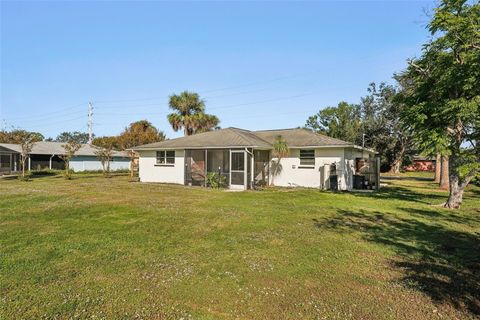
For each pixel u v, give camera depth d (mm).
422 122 11414
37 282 4180
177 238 6535
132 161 28609
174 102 31797
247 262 5047
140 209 10086
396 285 4215
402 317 3365
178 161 21109
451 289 4098
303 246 5992
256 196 14164
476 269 4855
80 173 33688
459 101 10055
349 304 3660
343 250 5770
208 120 33594
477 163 9836
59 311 3398
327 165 18203
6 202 11320
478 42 9180
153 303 3637
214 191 16328
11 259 5082
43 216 8820
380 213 9938
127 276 4438
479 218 9391
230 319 3314
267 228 7535
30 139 25297
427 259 5312
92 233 6895
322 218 8906
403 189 18844
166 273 4555
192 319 3299
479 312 3490
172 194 14711
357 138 40781
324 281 4336
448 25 10391
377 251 5727
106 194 14266
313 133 21531
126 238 6488
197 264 4949
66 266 4809
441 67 11133
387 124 39125
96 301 3652
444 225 8219
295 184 19234
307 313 3447
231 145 17938
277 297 3840
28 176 25281
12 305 3514
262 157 19922
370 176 18984
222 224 7938
